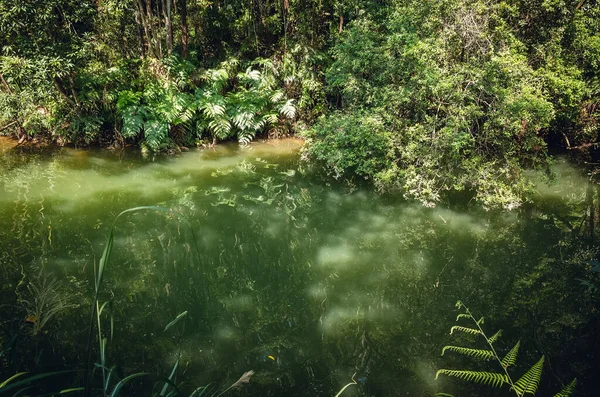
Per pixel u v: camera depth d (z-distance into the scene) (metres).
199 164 7.70
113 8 8.31
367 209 5.98
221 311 3.73
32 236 4.91
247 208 5.95
